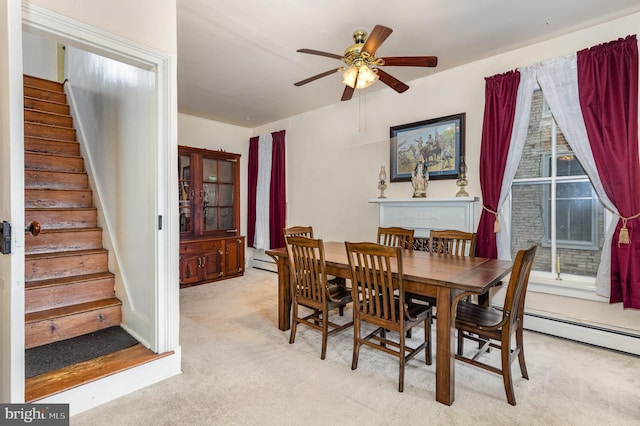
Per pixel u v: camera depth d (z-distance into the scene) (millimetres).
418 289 2010
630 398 1900
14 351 1261
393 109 3955
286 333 2889
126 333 2480
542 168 2955
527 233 3043
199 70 3449
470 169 3328
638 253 2404
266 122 5543
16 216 1247
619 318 2553
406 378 2141
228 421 1703
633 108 2412
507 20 2543
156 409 1799
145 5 2000
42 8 1597
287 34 2738
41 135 3309
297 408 1815
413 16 2479
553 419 1719
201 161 4859
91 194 3164
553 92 2760
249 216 5797
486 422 1699
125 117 2494
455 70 3422
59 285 2480
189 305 3691
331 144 4652
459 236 2895
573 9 2400
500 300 3107
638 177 2410
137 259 2385
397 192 3910
